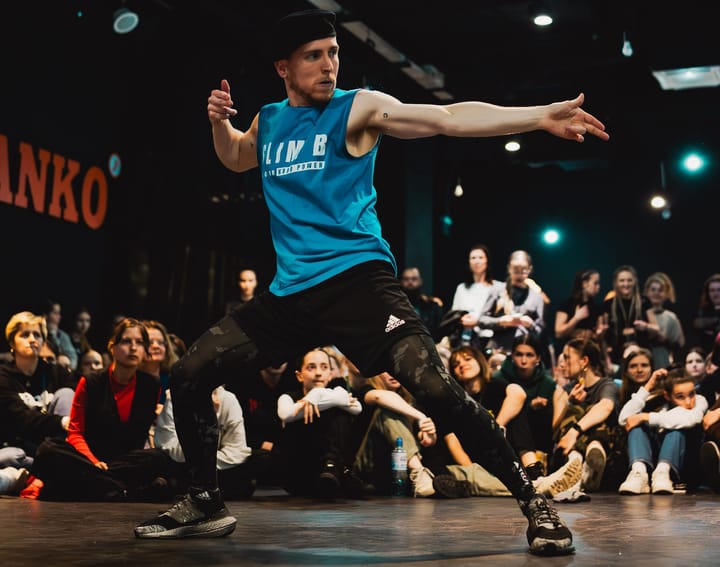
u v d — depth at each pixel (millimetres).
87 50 7734
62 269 7410
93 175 7734
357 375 5000
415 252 10125
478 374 4949
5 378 4484
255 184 9484
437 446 4652
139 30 8188
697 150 11938
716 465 4438
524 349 4848
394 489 4562
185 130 8625
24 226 7090
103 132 7875
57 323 6738
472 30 8898
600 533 2561
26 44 7176
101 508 3531
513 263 6617
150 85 8312
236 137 2348
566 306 7109
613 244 12664
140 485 4059
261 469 4258
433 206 10922
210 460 2324
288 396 4535
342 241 2109
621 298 6871
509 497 4402
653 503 3887
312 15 2135
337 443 4316
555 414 4871
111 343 4250
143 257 8125
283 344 2176
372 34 8594
